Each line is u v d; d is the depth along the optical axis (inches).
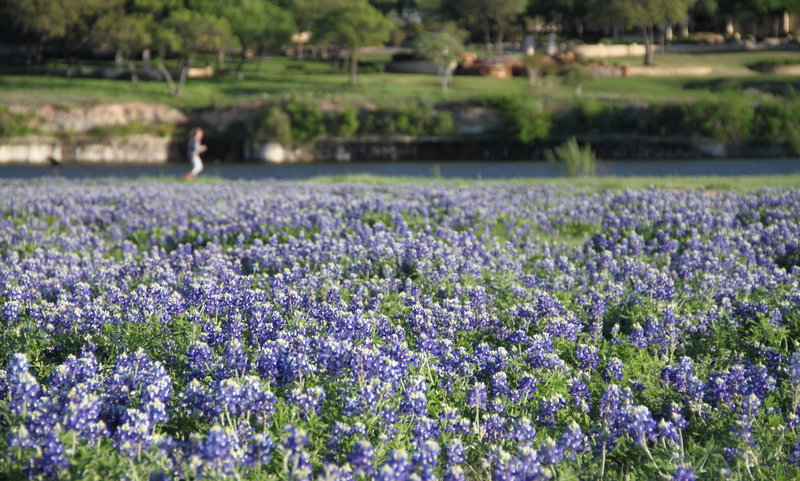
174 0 4074.8
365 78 4153.5
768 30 5270.7
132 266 487.2
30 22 3759.8
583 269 502.9
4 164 2960.1
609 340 366.6
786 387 307.1
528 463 215.6
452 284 447.5
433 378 296.4
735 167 2293.3
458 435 256.7
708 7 4832.7
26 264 494.6
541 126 3309.5
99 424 224.5
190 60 3732.8
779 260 581.3
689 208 764.0
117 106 3336.6
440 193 889.5
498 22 4904.0
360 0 4320.9
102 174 2364.7
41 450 209.2
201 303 374.9
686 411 288.5
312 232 681.0
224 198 919.7
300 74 4347.9
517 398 275.7
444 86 3752.5
